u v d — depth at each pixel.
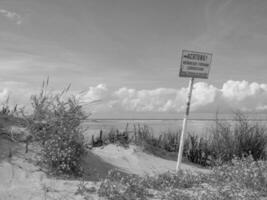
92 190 5.00
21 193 4.59
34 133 6.41
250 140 9.97
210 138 10.96
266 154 10.00
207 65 7.11
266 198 5.10
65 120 6.40
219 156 9.50
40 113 6.50
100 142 10.30
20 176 5.18
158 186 5.65
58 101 6.60
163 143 11.45
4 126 6.82
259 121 10.62
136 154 9.40
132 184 5.22
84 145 6.59
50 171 5.64
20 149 6.12
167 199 4.93
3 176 5.02
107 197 4.78
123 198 4.79
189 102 7.12
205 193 5.21
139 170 8.00
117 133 10.93
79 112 6.62
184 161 10.35
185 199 4.92
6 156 5.73
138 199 4.83
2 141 6.19
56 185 5.08
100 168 7.02
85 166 6.64
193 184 5.94
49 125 6.41
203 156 10.12
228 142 9.98
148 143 10.98
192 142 11.06
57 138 6.04
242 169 6.07
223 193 5.05
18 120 6.89
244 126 10.24
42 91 6.62
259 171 5.79
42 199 4.49
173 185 5.70
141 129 11.91
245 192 5.31
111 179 5.68
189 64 6.95
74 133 6.29
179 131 12.19
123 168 7.78
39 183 5.05
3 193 4.48
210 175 6.45
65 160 5.86
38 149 6.29
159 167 8.70
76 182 5.38
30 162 5.77
